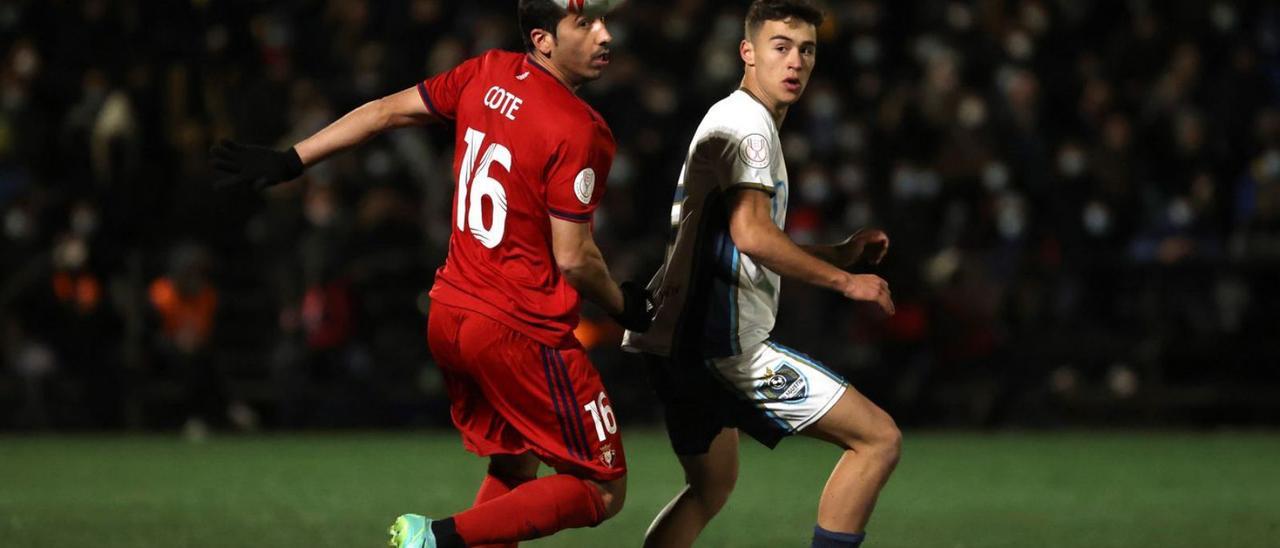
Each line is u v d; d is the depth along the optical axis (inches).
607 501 709.3
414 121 732.7
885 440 713.0
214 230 2089.1
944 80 2278.5
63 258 2014.0
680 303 729.6
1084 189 2261.3
